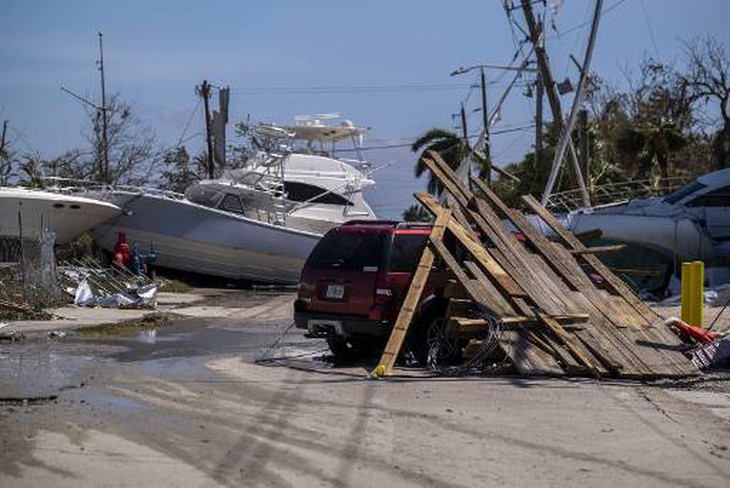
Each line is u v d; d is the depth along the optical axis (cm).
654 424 753
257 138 4281
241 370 1048
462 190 1286
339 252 1161
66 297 2002
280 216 3055
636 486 577
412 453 652
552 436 708
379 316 1105
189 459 627
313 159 3244
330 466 615
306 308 1166
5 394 856
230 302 2342
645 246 2211
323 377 993
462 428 732
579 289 1168
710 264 2205
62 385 915
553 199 2859
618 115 4559
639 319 1146
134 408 798
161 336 1459
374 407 812
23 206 2580
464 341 1088
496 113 2892
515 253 1179
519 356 1005
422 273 1080
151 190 2925
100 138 4550
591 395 884
